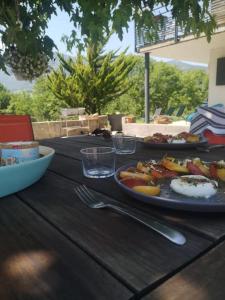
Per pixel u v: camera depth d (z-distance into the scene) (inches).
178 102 920.9
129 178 33.8
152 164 39.0
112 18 73.4
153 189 30.2
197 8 78.1
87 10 74.6
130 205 30.5
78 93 559.2
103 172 43.5
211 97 311.6
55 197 33.8
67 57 550.9
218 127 111.7
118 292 16.5
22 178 35.1
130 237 23.4
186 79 921.5
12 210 30.1
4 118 88.7
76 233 24.4
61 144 79.1
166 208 28.6
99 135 99.1
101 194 34.6
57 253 21.1
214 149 65.7
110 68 560.7
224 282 17.2
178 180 31.5
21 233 24.6
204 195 29.1
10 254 21.1
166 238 22.8
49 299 16.1
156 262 19.5
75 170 47.0
